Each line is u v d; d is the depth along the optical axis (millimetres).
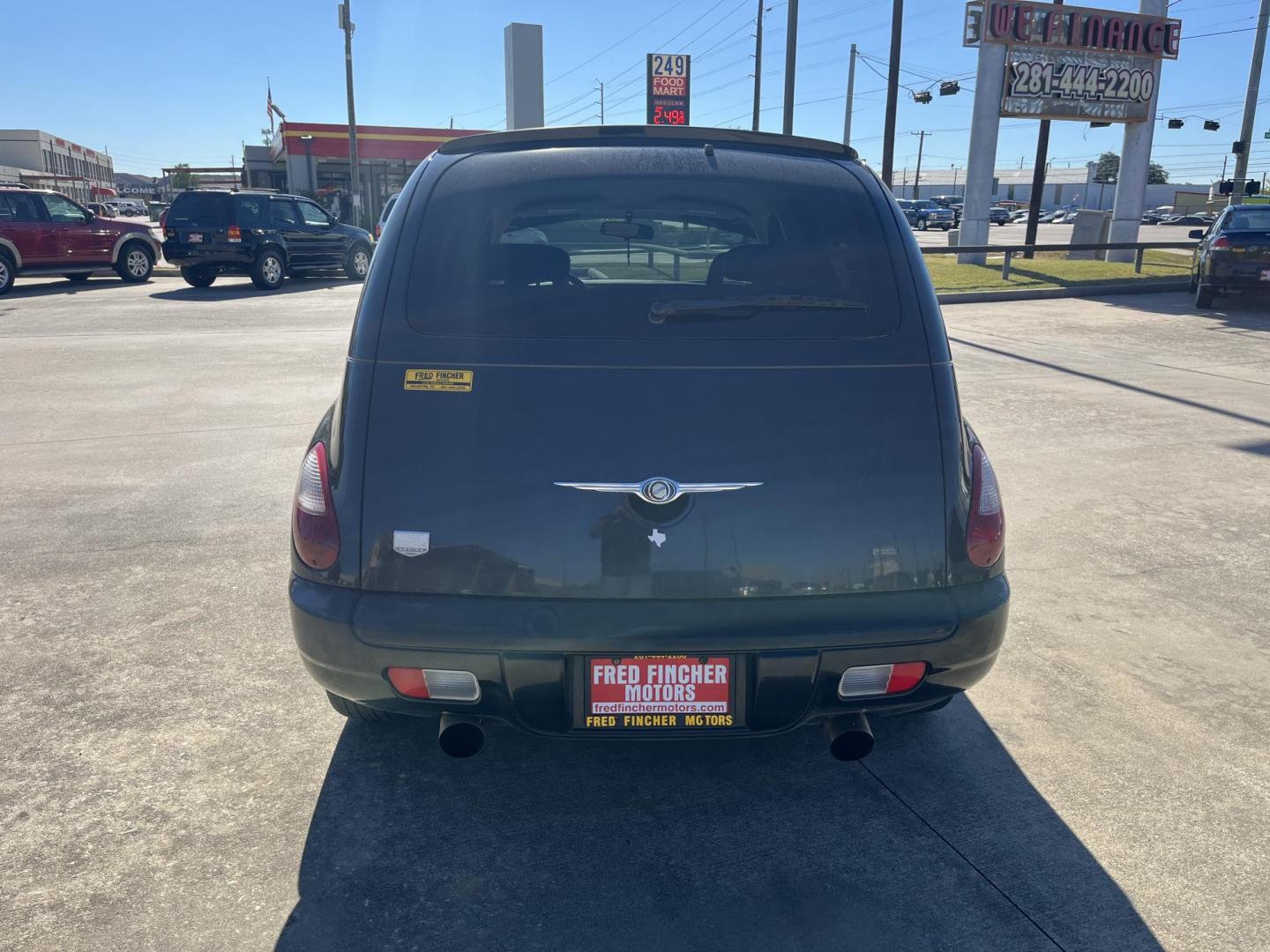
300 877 2426
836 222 2631
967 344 11383
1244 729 3176
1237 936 2262
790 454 2316
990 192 20781
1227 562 4648
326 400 7969
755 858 2529
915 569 2371
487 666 2277
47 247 17500
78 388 8453
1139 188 22031
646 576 2273
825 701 2361
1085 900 2379
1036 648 3754
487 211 2582
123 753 2955
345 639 2303
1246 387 8812
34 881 2389
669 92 34000
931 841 2602
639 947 2215
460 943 2215
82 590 4148
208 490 5523
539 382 2324
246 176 48219
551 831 2629
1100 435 7059
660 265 2818
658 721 2328
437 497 2287
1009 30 19875
